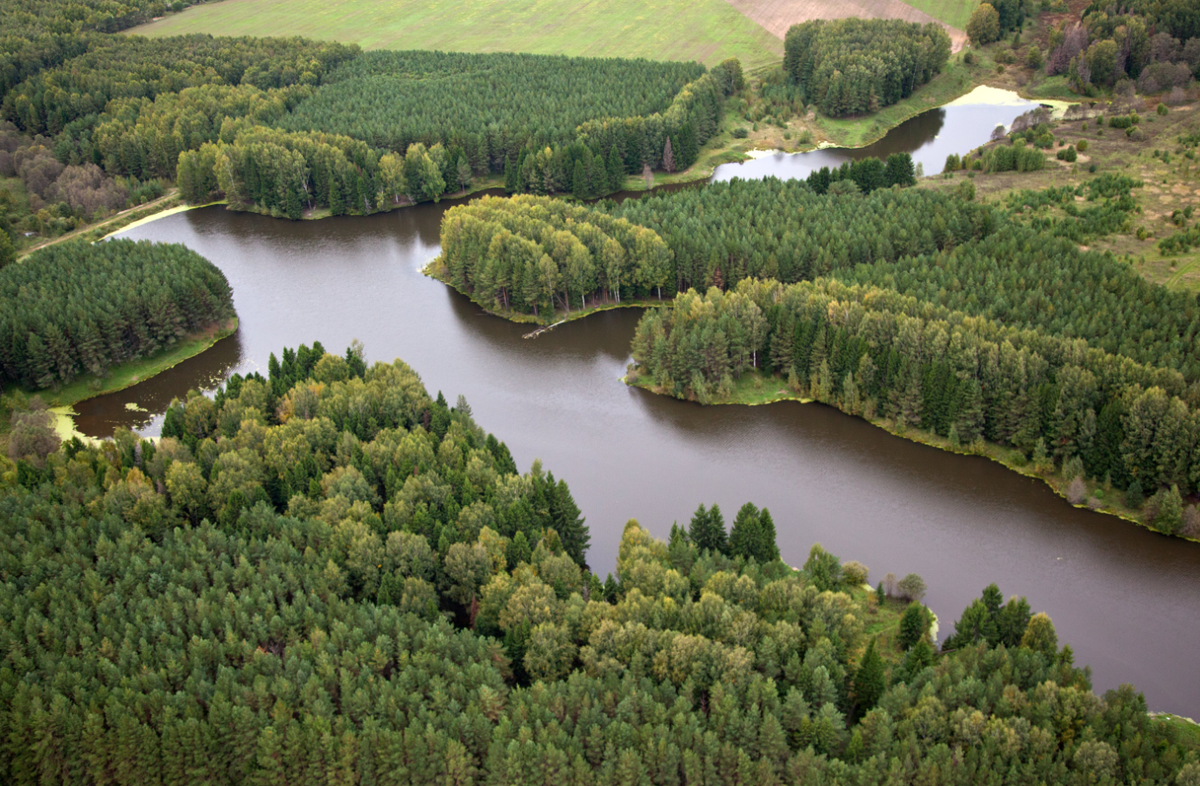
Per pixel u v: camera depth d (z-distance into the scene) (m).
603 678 118.25
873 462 174.12
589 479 173.88
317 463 161.88
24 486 156.75
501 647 123.38
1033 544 153.38
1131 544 151.88
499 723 112.62
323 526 142.38
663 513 164.50
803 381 192.00
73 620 129.00
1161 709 123.75
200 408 175.62
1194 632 136.38
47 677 121.25
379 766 111.06
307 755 112.81
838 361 185.88
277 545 138.38
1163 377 158.88
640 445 183.00
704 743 107.06
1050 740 104.81
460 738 112.25
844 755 107.31
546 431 188.62
